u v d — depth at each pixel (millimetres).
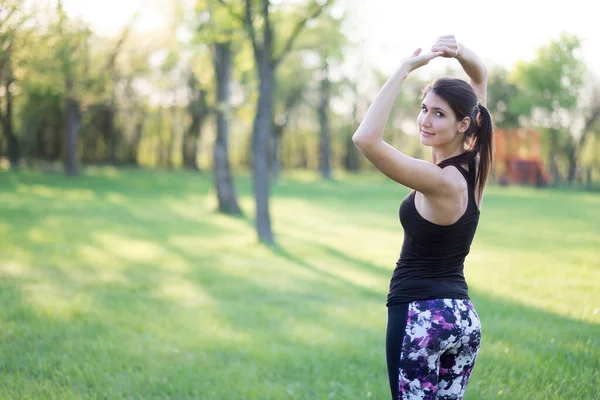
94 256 10547
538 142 46312
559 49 42469
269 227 13148
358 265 10508
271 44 12727
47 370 4320
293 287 8445
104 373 4305
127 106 33906
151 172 39750
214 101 20438
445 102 2387
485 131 2434
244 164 54469
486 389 3959
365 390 4027
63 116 34219
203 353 4957
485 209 21953
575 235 14188
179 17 14672
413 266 2391
